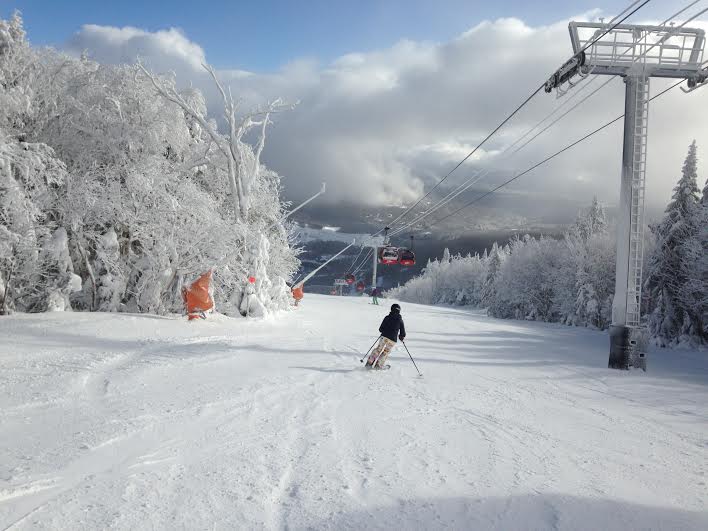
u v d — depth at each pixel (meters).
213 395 7.14
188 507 3.49
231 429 5.54
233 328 15.70
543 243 51.88
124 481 3.90
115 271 16.52
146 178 16.58
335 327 19.30
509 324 31.47
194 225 17.61
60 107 16.48
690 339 25.72
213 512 3.43
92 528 3.12
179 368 9.23
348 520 3.40
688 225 27.19
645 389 9.97
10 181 13.02
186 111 19.27
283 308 24.41
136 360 9.66
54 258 14.80
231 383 8.12
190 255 17.62
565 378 10.84
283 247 24.89
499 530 3.38
